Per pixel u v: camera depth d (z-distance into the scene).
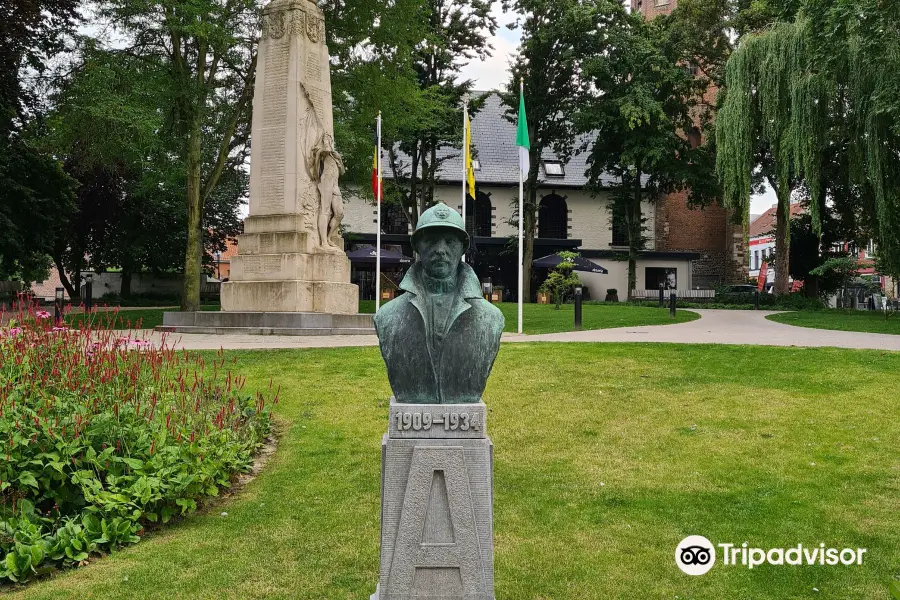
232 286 19.28
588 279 53.69
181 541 5.89
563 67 42.81
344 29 26.52
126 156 24.47
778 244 40.12
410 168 50.41
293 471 7.72
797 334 19.66
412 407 3.99
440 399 4.07
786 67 29.34
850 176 29.22
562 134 46.75
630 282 49.38
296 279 18.66
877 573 5.40
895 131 23.86
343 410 9.99
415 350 4.10
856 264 39.75
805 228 43.75
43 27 24.80
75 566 5.40
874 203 29.50
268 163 19.25
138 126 20.83
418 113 30.62
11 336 8.29
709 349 14.45
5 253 28.05
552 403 10.36
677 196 56.44
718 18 44.09
